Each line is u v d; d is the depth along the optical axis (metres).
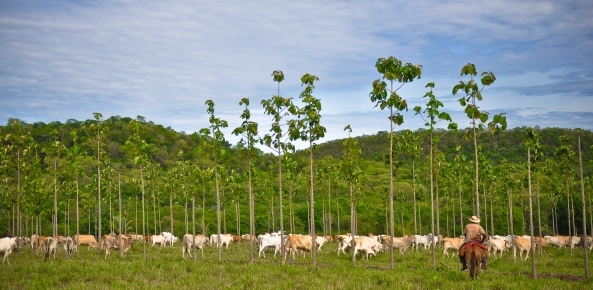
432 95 26.17
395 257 34.62
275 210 73.38
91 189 48.09
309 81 26.52
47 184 49.31
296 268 22.62
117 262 26.28
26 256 33.38
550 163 39.94
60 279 19.98
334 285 17.75
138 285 18.19
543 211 68.50
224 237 45.53
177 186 49.69
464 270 22.11
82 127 34.34
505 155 93.94
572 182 46.34
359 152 30.55
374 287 17.05
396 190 79.31
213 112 30.61
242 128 29.27
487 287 16.88
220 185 45.47
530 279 19.77
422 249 47.62
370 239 33.47
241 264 25.81
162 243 50.25
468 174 45.34
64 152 36.28
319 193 71.62
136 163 33.19
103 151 34.62
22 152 34.50
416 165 53.16
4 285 18.22
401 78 23.58
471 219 20.36
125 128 124.06
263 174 61.38
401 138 29.14
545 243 44.09
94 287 17.62
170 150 115.19
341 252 40.19
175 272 21.64
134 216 72.38
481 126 23.70
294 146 29.03
